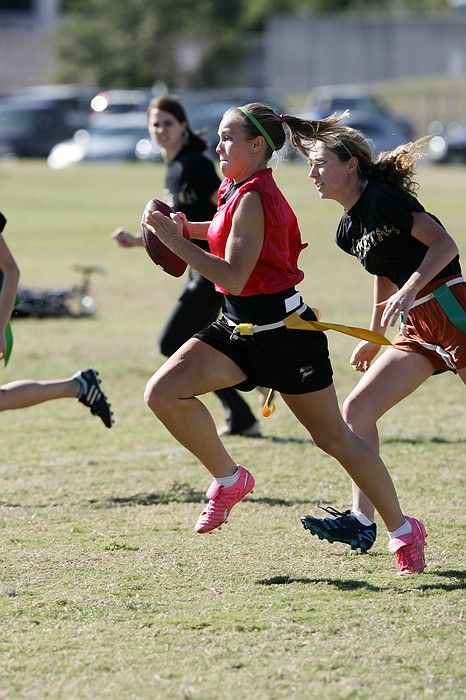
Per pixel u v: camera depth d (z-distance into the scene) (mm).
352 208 20594
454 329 20438
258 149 19078
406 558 20062
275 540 22344
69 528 23203
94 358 41906
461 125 184125
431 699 15305
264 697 15359
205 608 18625
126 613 18438
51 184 126938
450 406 35281
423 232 19891
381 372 20812
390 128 155000
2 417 33781
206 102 171500
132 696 15445
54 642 17250
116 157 162250
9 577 20234
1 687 15750
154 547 21891
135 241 28047
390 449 29844
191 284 30109
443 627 17719
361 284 60812
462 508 24469
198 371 19172
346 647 16953
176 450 30016
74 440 31016
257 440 31078
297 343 19094
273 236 18766
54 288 57125
